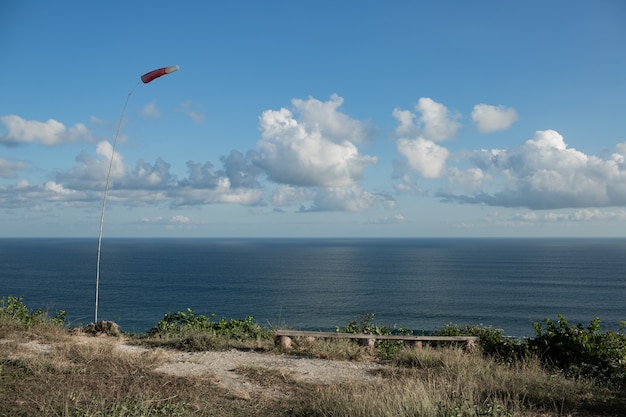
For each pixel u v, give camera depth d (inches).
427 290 3218.5
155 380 303.4
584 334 380.2
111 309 2128.4
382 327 566.6
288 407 269.0
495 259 7406.5
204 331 473.7
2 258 6688.0
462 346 434.6
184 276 4109.3
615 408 269.9
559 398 281.7
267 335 486.0
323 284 3543.3
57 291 2839.6
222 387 302.8
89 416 222.7
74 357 348.5
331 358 401.4
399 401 244.5
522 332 1829.5
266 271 4795.8
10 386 266.1
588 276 4456.2
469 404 244.7
